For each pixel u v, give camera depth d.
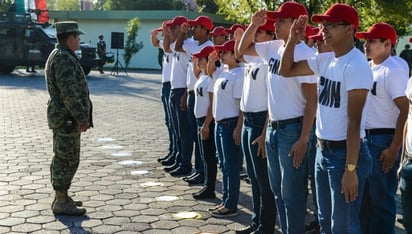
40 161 7.12
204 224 4.82
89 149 8.13
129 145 8.55
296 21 3.37
